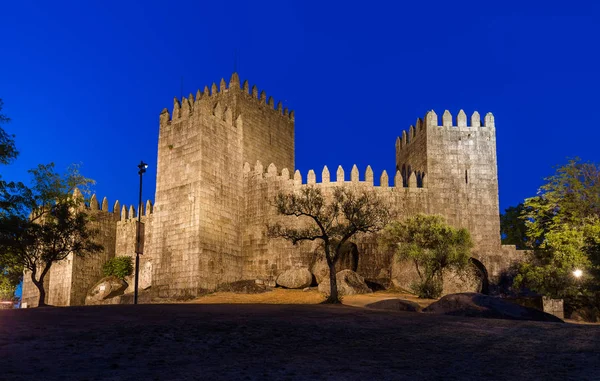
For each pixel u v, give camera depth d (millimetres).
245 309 25219
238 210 52531
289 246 50219
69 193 46250
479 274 52438
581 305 39594
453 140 54062
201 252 46969
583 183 51406
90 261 59562
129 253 60594
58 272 59469
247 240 52094
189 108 50906
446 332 18688
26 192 37531
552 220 52562
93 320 19766
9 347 14211
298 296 43062
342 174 52062
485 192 53000
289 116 64500
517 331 18844
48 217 43375
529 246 56094
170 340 16094
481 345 16312
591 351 15156
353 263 50125
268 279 50125
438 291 42719
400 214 51500
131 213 61844
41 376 11133
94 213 60750
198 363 13133
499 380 11914
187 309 24672
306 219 50375
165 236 49281
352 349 15547
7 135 34719
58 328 17516
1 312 21984
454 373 12594
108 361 13055
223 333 17469
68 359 13117
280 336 17359
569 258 37906
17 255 41875
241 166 53938
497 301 26719
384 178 52312
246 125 57562
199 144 48906
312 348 15570
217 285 48125
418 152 56500
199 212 47469
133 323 19125
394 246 47781
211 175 49500
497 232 52000
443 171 53250
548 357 14461
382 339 17328
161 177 51000
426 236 45406
